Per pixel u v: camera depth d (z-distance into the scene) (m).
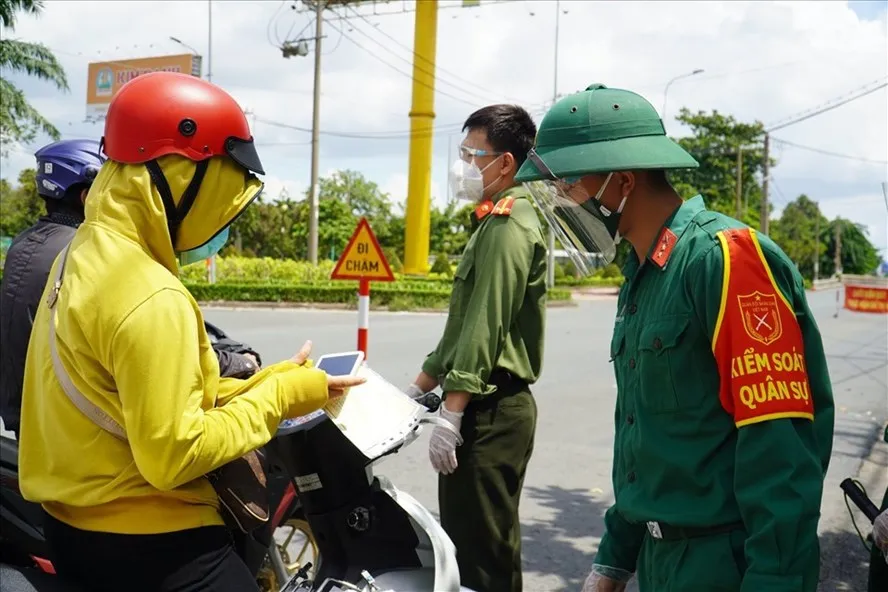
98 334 1.59
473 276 2.90
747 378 1.61
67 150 2.74
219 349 2.88
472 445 2.82
